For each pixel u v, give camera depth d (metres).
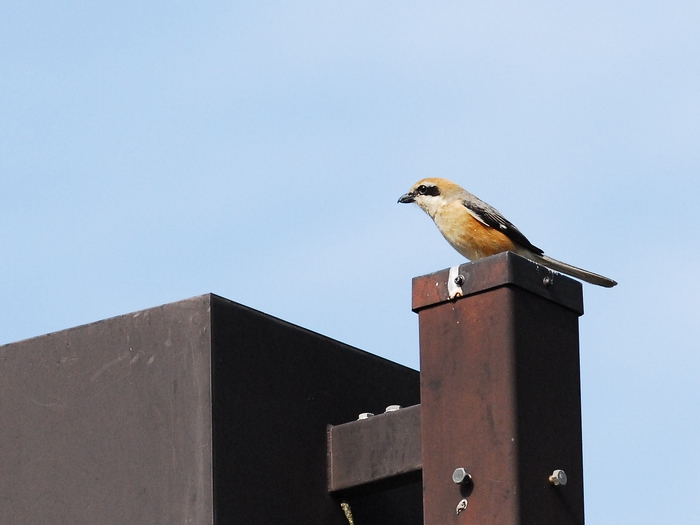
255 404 11.26
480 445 9.87
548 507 9.78
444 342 10.36
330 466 11.73
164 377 11.19
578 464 10.19
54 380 11.91
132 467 11.09
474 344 10.18
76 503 11.32
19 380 12.12
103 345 11.70
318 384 12.04
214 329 11.12
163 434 11.02
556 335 10.45
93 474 11.31
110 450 11.29
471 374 10.11
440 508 9.88
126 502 11.02
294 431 11.58
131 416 11.27
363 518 12.11
